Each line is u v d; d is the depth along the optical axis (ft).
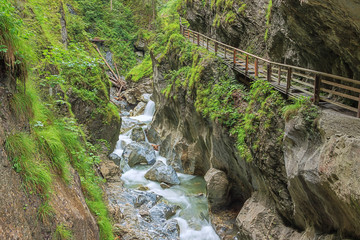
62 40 37.93
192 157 45.60
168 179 42.45
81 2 110.32
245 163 29.19
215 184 33.42
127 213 31.01
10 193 10.02
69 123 21.74
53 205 12.30
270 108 25.21
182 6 73.82
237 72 37.58
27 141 12.53
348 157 14.75
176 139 50.44
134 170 46.96
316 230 20.45
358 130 15.70
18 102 13.29
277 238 24.07
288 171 20.97
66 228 12.26
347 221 16.38
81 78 39.32
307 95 23.43
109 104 46.93
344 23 17.04
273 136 24.23
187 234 30.96
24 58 14.12
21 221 9.89
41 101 19.57
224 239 29.19
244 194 33.96
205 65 40.34
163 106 55.57
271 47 33.63
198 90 39.75
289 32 26.63
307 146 19.57
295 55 29.09
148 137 61.52
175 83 48.67
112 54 107.24
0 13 11.87
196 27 66.03
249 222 26.45
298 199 20.94
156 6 123.34
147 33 112.37
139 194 36.81
